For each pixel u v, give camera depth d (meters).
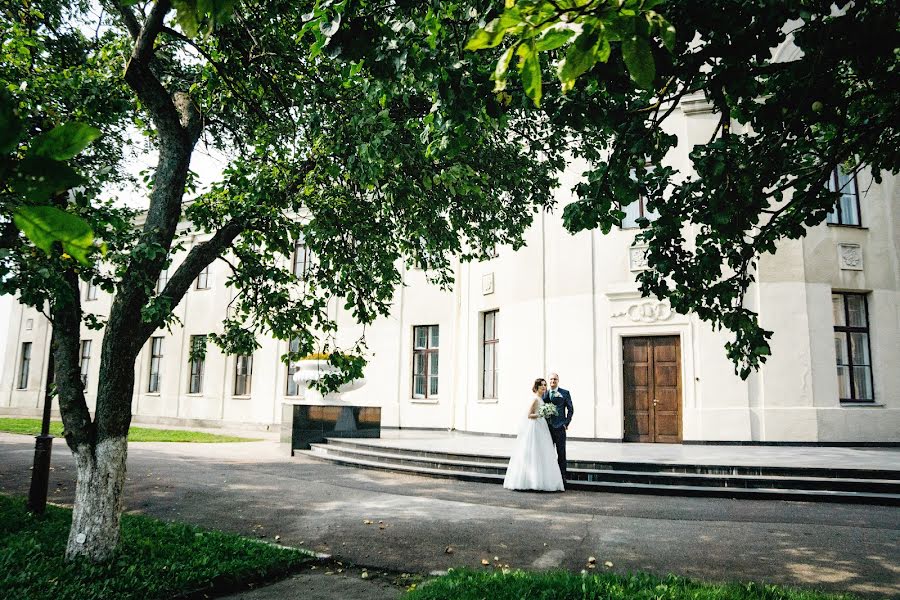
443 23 3.87
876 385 14.35
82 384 5.37
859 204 15.02
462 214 7.69
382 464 11.91
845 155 4.21
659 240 4.64
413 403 20.06
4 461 11.30
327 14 3.37
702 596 4.30
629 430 14.87
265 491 9.16
